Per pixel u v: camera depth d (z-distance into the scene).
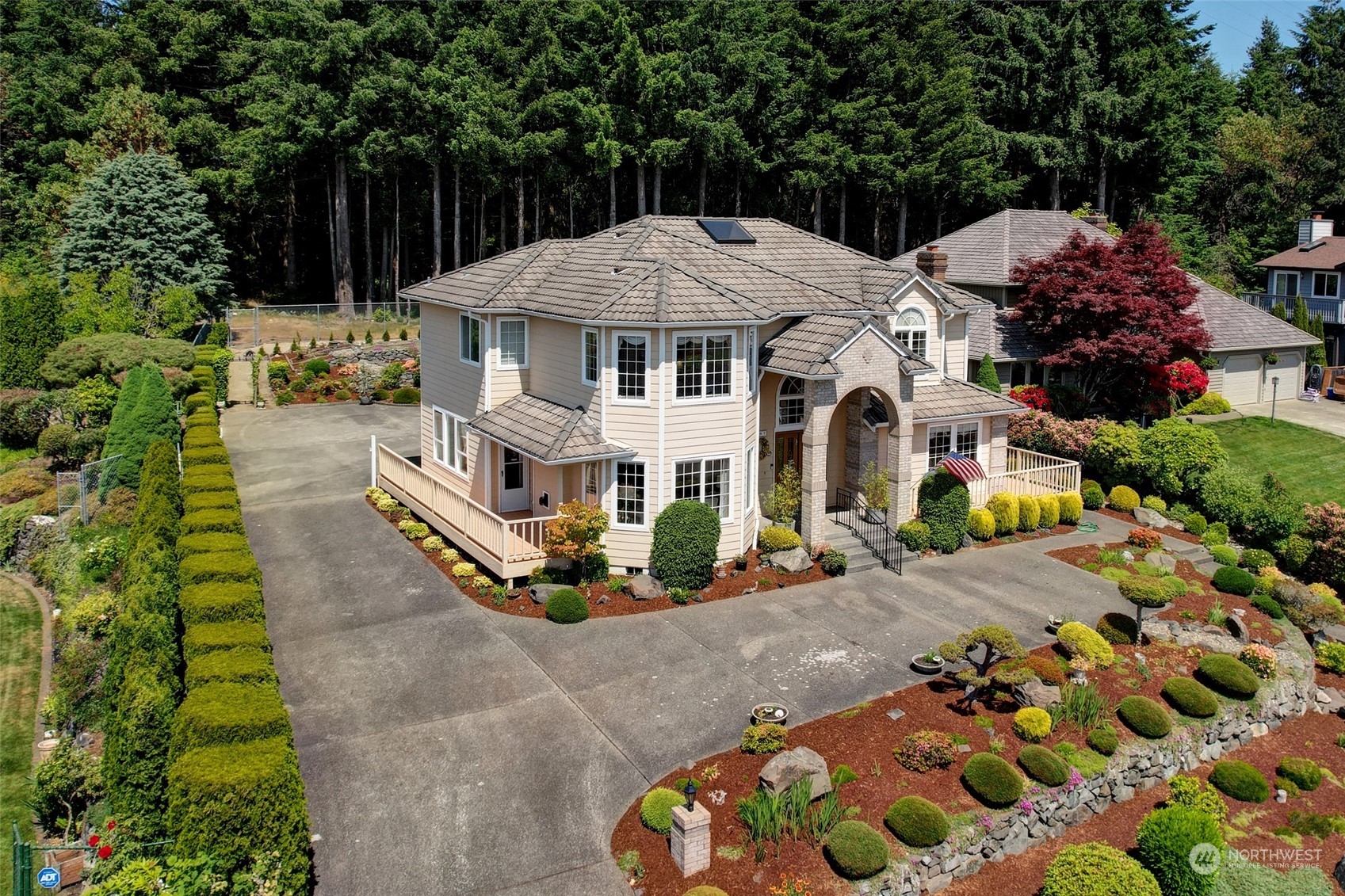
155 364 36.06
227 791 14.24
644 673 21.91
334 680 21.45
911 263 46.72
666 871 15.78
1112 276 38.38
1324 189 74.81
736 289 29.38
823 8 62.16
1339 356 57.72
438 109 57.91
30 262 60.47
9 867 16.06
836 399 27.92
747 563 27.77
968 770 18.31
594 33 58.12
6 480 32.34
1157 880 16.91
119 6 71.38
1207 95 76.31
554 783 17.86
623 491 26.92
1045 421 38.56
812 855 16.31
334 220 71.06
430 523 30.05
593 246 32.72
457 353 32.31
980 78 67.81
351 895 15.07
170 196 57.78
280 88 59.03
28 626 24.72
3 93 67.12
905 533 29.72
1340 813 20.30
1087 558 30.33
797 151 61.41
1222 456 35.09
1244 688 22.80
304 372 50.69
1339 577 30.62
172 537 24.23
